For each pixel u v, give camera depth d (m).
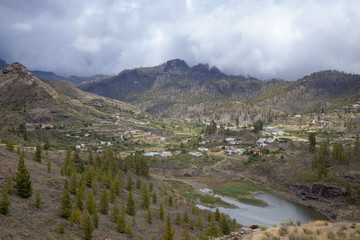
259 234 32.97
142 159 103.31
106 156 87.94
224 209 81.94
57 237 29.48
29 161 61.06
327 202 82.06
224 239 35.78
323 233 30.67
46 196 41.41
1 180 39.12
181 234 46.84
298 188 96.81
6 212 29.16
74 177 49.72
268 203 89.00
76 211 36.22
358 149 98.25
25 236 26.59
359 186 78.31
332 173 90.44
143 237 40.69
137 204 61.00
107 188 63.06
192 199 88.31
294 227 33.62
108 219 43.44
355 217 68.00
